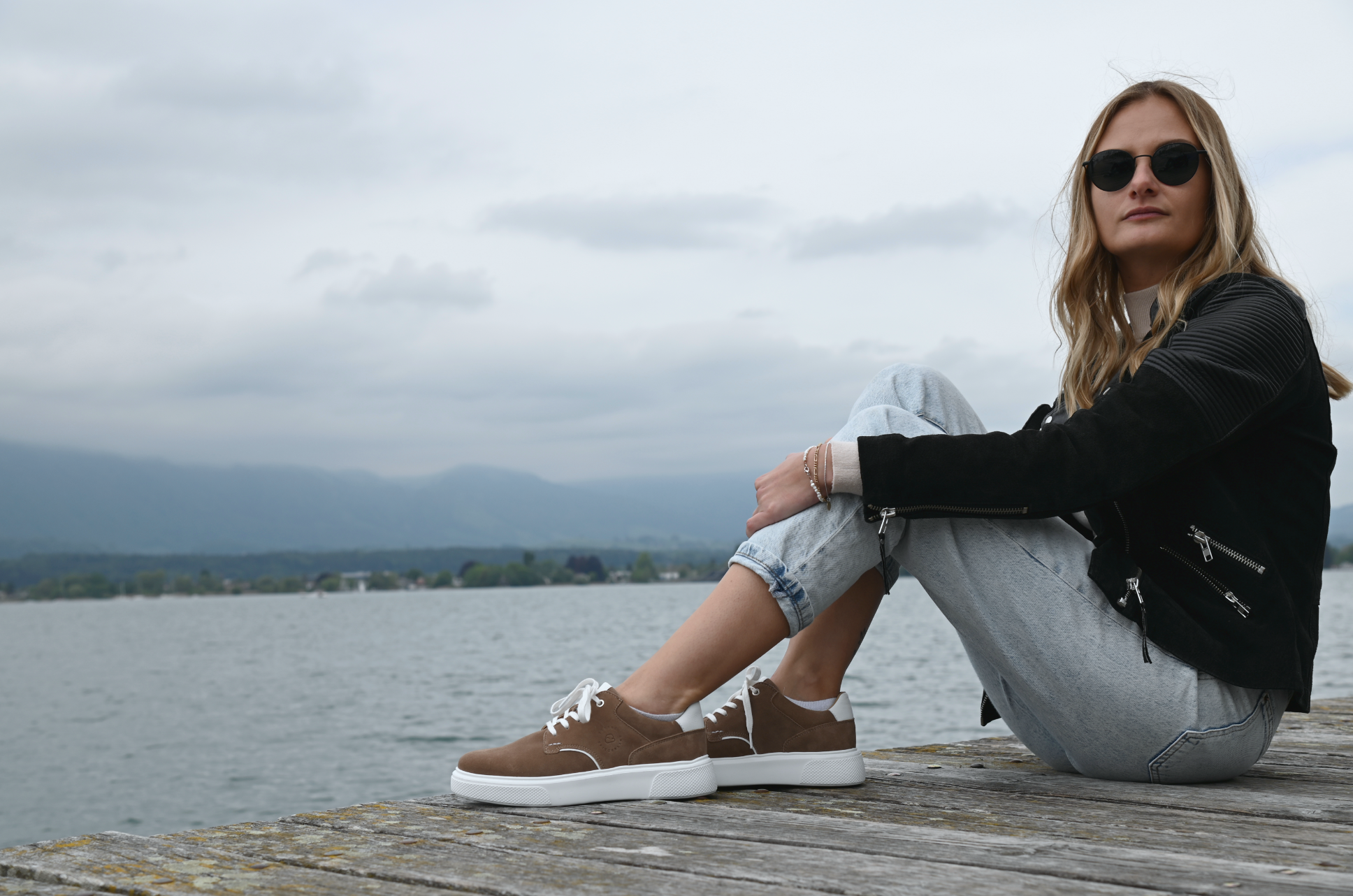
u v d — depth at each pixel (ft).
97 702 82.79
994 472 5.49
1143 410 5.40
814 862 4.52
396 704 69.51
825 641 6.66
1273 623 5.53
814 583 5.89
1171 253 6.38
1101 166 6.41
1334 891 3.92
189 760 48.29
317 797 37.86
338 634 201.26
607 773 5.98
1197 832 5.03
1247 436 5.64
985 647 6.08
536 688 77.71
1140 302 6.57
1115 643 5.68
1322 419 5.78
